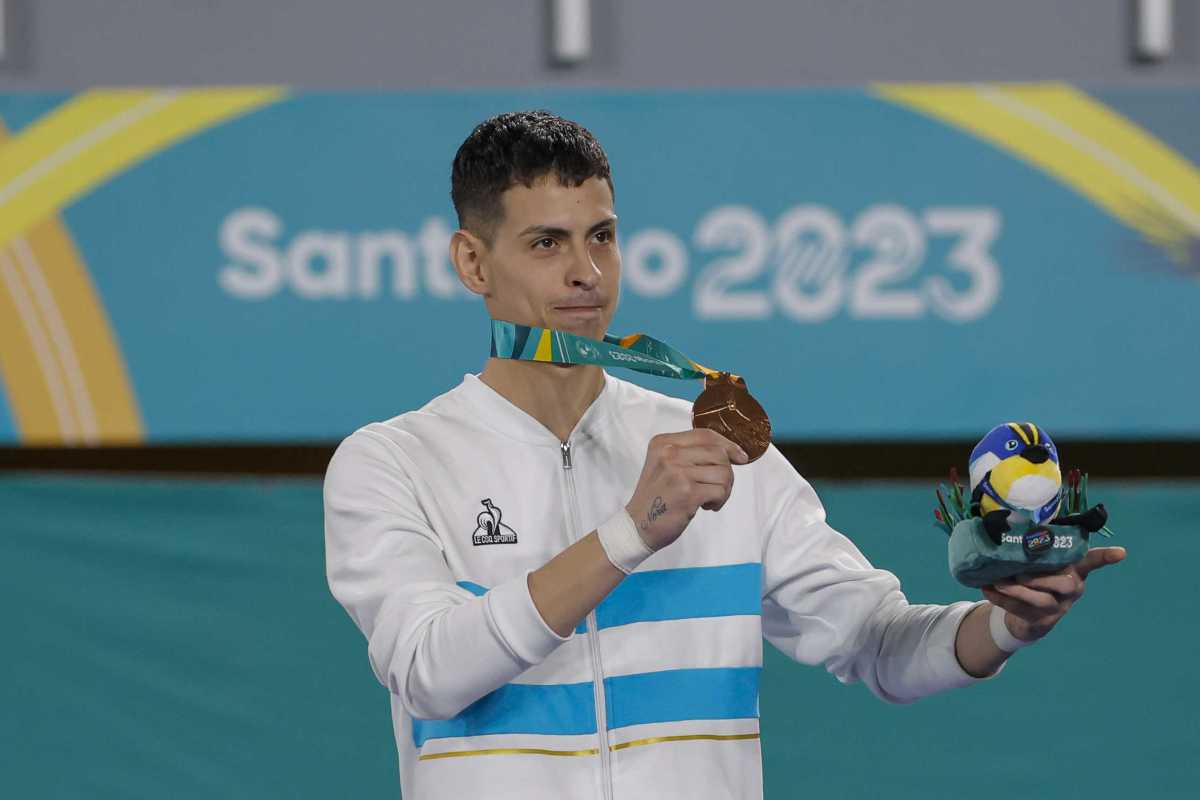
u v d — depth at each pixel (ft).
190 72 40.98
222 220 40.04
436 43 41.06
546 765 18.98
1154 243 40.14
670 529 16.85
